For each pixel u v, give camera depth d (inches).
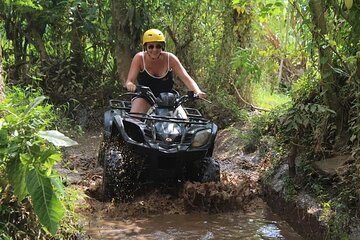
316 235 174.4
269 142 284.5
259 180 245.9
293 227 193.5
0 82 174.6
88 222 190.4
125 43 388.8
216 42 408.2
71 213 152.3
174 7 403.5
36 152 120.6
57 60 413.4
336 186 187.9
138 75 245.3
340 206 170.6
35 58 428.5
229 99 380.2
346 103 208.4
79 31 423.8
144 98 230.8
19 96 212.7
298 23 293.9
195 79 402.6
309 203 188.4
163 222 195.3
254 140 301.0
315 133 218.1
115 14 389.1
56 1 416.5
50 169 123.9
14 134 123.5
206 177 223.8
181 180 227.3
